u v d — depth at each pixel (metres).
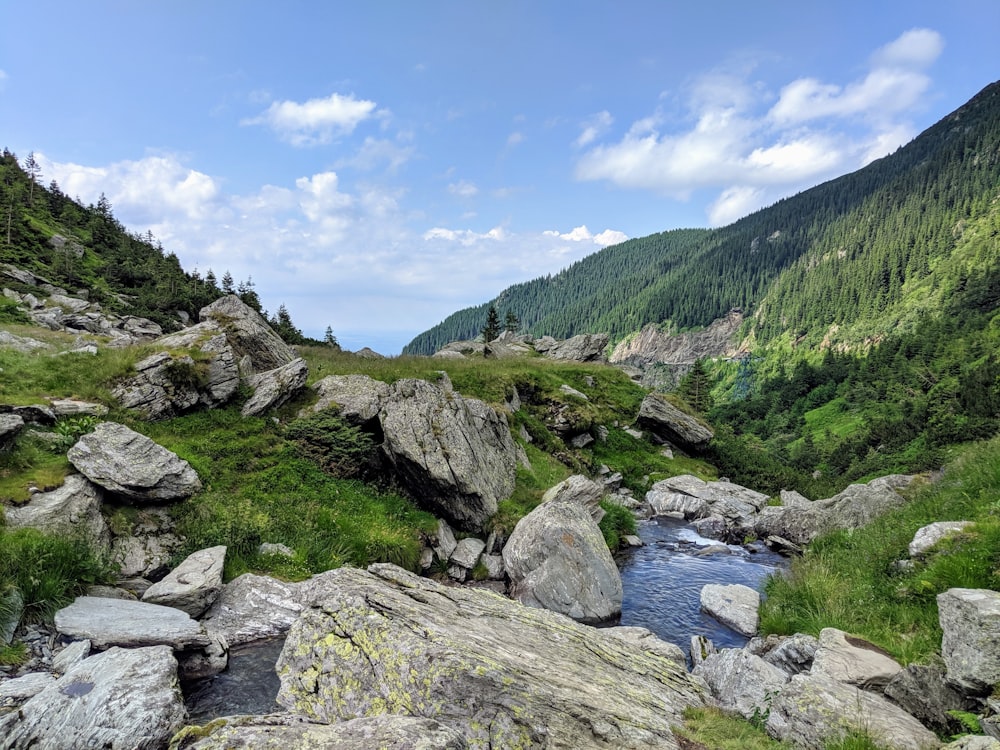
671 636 16.61
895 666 10.04
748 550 26.66
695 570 23.19
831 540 19.42
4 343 28.86
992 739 6.93
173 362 23.11
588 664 10.32
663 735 8.17
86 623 11.16
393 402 24.80
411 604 10.67
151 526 16.14
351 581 11.27
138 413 21.38
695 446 45.50
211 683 11.65
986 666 8.22
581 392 47.81
